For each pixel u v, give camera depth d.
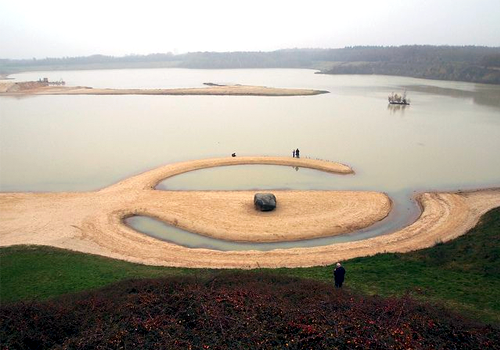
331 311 15.88
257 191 43.66
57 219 36.78
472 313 18.78
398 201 41.47
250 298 17.20
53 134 74.25
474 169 51.88
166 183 47.00
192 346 13.66
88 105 113.25
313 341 13.70
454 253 27.66
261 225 35.44
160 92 139.88
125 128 79.44
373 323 14.52
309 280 22.55
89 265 27.33
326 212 37.91
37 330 15.60
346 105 109.75
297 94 133.12
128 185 45.53
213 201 40.59
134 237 33.53
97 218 37.12
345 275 24.73
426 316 15.66
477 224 33.94
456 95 131.12
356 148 62.34
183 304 16.62
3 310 16.95
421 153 59.69
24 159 57.84
